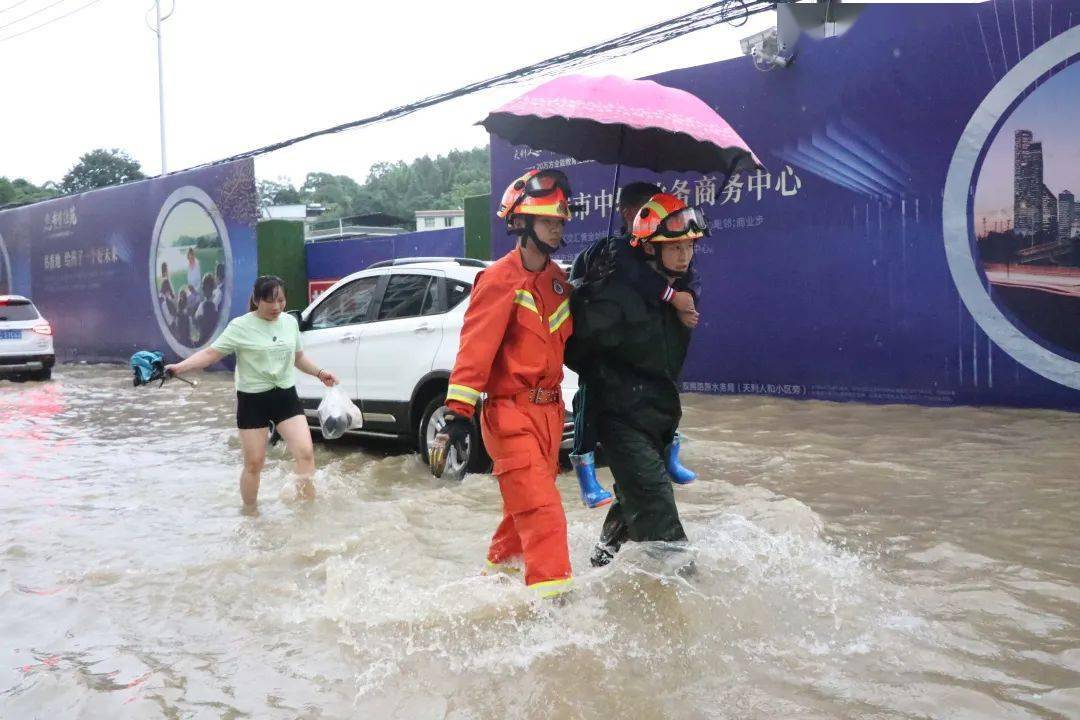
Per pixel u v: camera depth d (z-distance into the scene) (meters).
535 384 3.79
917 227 9.74
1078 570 4.43
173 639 3.99
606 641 3.59
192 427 10.64
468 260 8.13
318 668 3.59
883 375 10.08
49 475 7.92
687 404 10.48
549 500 3.77
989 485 6.11
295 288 17.59
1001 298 9.27
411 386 7.72
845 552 4.74
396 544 5.21
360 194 92.38
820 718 3.02
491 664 3.47
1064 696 3.12
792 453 7.39
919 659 3.44
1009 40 9.03
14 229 24.53
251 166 17.61
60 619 4.29
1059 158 8.85
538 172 3.72
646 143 4.46
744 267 11.03
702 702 3.14
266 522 5.97
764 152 10.75
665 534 3.90
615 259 3.85
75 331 22.81
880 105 9.87
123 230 20.80
